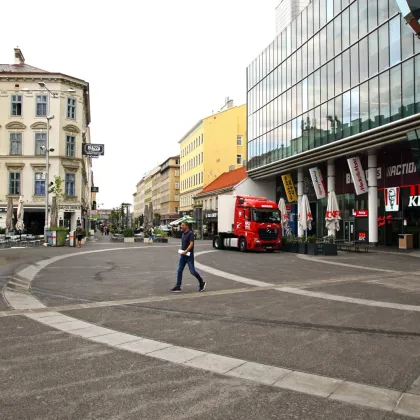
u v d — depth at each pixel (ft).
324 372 16.25
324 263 61.36
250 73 159.02
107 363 17.03
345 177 115.24
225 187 174.29
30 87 148.87
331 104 103.35
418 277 45.62
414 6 42.52
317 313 26.96
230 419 12.20
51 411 12.63
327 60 105.09
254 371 16.28
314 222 135.74
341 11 99.04
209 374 15.89
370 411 12.87
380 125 85.30
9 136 148.15
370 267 55.98
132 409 12.80
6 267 51.34
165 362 17.24
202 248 98.89
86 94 165.68
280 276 45.65
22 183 147.84
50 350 18.72
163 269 51.31
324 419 12.27
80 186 155.43
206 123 225.97
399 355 18.44
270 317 25.72
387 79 83.20
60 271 48.47
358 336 21.54
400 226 95.40
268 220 84.89
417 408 13.14
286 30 128.26
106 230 269.03
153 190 424.46
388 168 98.17
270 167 139.64
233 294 33.83
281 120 131.64
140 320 24.72
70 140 153.17
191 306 28.91
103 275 45.29
